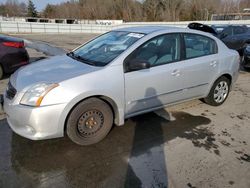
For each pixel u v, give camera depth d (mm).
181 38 3645
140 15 62312
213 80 4113
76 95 2707
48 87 2646
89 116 2938
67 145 3029
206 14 54969
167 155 2885
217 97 4359
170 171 2607
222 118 3926
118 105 3078
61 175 2512
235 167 2689
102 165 2682
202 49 3945
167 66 3443
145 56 3271
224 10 59062
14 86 2840
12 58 5832
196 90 3947
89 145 3039
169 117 3891
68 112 2725
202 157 2855
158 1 61094
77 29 31906
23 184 2373
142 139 3219
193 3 59094
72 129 2844
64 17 68125
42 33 27906
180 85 3656
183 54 3656
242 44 10164
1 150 2889
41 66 3232
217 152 2961
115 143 3109
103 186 2381
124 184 2410
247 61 7172
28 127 2699
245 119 3916
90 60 3314
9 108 2750
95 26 33094
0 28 26938
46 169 2592
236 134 3416
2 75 5836
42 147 2973
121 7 64625
